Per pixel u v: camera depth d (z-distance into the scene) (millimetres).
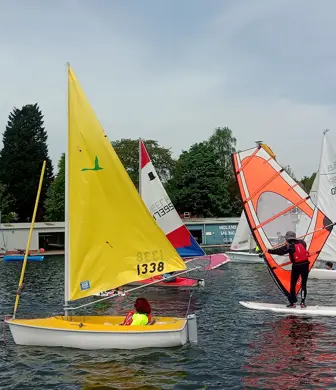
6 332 16406
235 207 93625
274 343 14359
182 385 10922
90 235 14266
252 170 19734
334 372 11711
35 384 11094
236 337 15172
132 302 22938
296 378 11336
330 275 30844
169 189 87812
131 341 13438
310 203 19781
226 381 11180
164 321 14492
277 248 18328
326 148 31625
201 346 13977
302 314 18250
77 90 14469
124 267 14508
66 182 14219
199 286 28078
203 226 77875
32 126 87938
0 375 11633
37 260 53844
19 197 84625
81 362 12391
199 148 89625
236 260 45375
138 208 14648
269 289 26938
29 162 85562
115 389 10695
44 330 13719
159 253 14844
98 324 13820
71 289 14117
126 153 81062
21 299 24688
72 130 14336
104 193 14414
